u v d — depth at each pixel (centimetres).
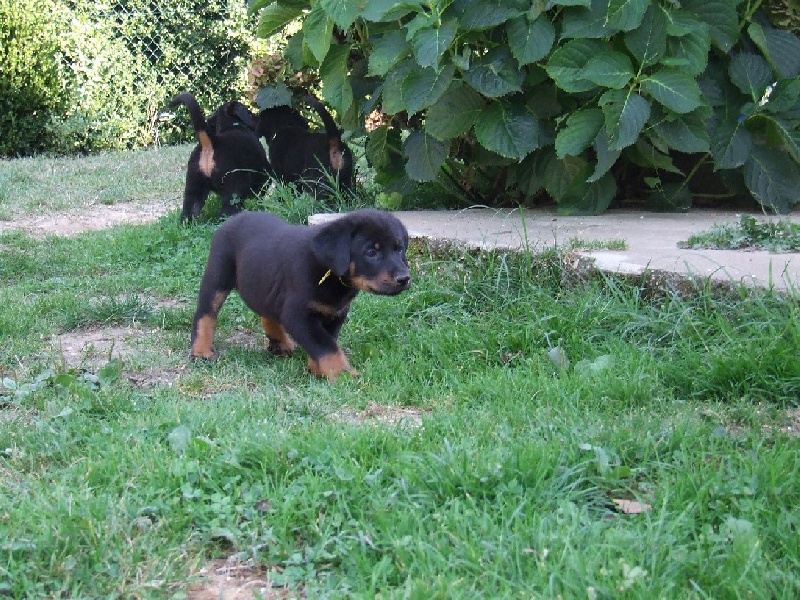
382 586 208
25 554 221
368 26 383
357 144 441
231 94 820
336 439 251
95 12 767
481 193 405
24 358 308
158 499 236
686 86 346
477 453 244
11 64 712
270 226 308
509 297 320
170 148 730
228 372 299
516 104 365
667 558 210
